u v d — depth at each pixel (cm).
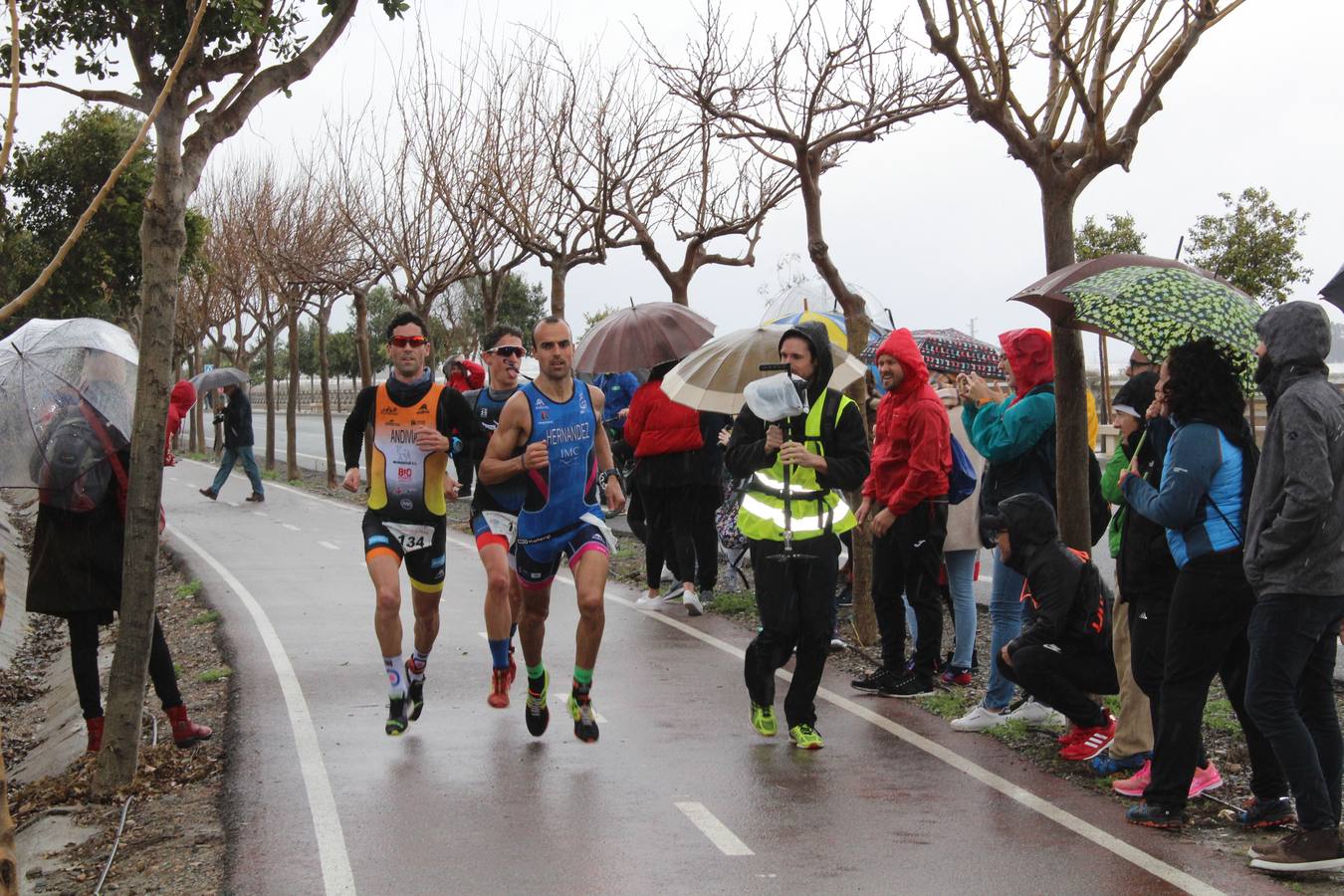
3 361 679
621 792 609
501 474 663
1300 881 495
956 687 812
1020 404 715
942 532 774
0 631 1328
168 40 674
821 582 674
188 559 1480
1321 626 497
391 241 2347
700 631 998
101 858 552
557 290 1836
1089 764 640
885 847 535
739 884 495
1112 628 638
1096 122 721
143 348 650
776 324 1086
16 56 392
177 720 699
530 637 685
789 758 666
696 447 1058
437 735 713
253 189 3294
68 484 669
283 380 9406
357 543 1631
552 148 1812
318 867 516
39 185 2308
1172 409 542
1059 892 486
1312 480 482
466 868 513
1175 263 635
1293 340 501
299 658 918
